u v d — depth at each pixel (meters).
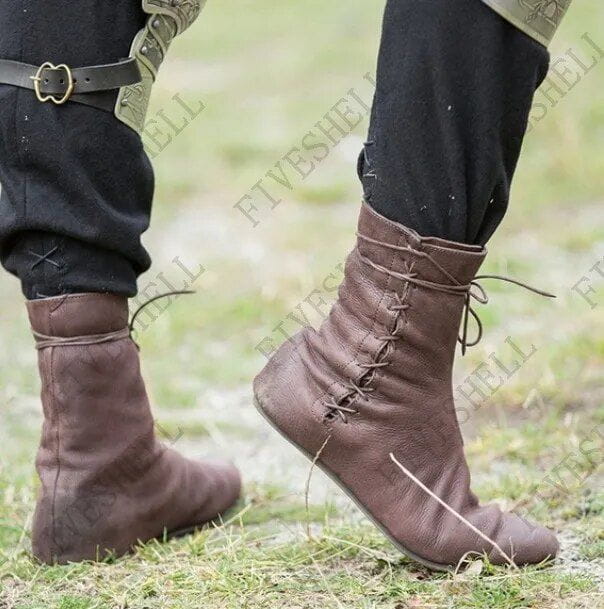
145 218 6.07
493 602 5.42
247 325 11.46
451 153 5.22
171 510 6.62
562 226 13.84
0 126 5.72
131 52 5.73
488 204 5.50
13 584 6.07
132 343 6.36
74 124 5.67
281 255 13.39
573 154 15.91
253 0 29.94
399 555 6.12
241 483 7.27
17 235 5.93
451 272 5.50
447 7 5.08
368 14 27.12
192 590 5.75
